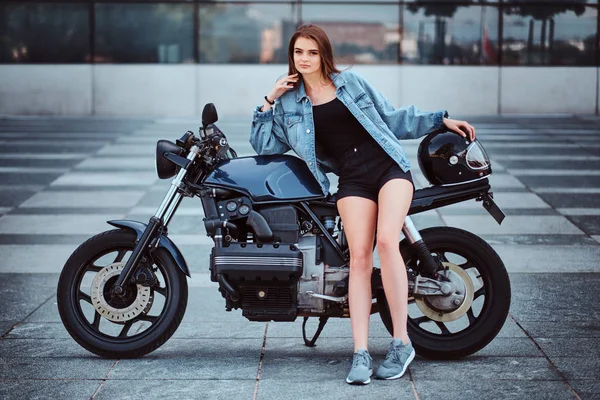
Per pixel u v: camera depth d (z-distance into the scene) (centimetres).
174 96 2441
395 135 532
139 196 1179
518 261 818
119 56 2430
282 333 597
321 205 518
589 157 1564
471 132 527
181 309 534
